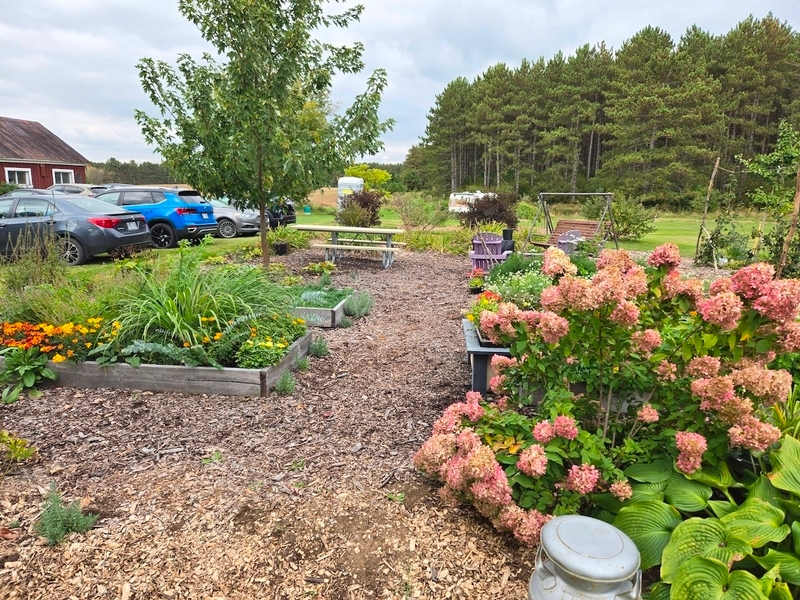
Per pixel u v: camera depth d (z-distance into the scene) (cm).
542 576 161
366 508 238
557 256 233
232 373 361
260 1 721
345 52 842
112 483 258
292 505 241
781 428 229
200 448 293
